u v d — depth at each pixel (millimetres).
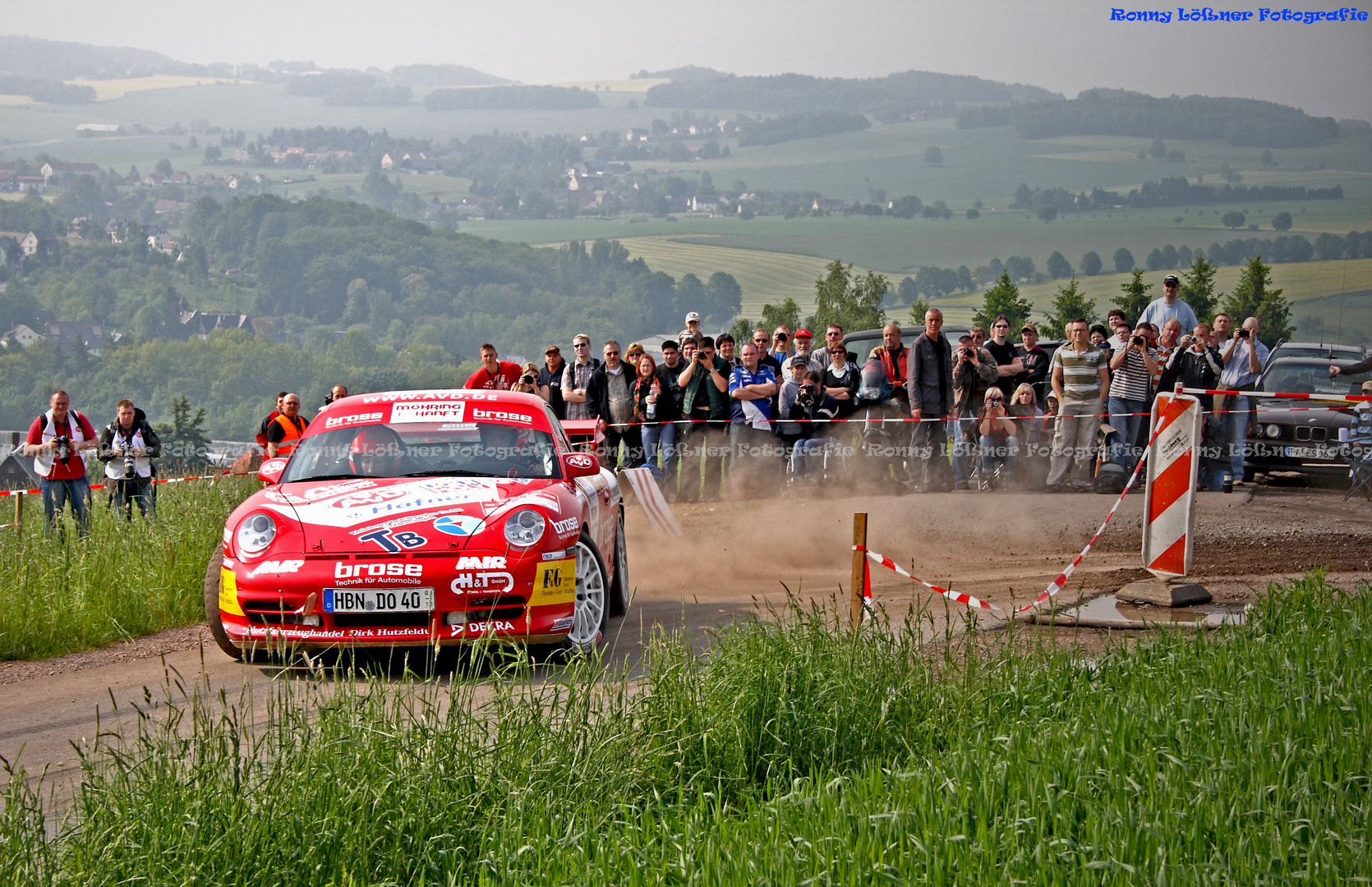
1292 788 15328
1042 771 15594
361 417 29469
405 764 15828
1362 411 52406
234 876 13234
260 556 23859
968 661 21344
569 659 24188
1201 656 22391
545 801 15406
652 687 18984
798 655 20141
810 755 17984
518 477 27250
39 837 13664
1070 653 24672
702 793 16375
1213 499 51844
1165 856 13047
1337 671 20578
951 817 14281
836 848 13633
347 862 13766
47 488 45000
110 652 28438
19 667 27078
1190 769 15914
